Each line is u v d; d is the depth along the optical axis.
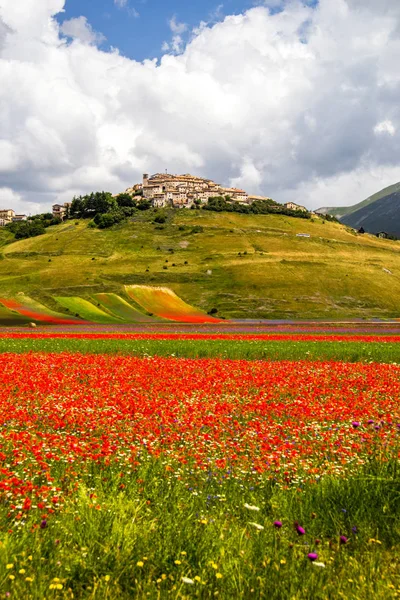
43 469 9.57
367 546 6.93
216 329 63.62
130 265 175.88
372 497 8.22
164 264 177.38
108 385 20.56
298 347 37.53
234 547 6.73
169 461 10.54
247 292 145.50
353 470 9.88
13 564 5.98
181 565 6.29
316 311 134.38
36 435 12.56
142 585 5.98
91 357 30.03
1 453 10.12
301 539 7.12
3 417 14.32
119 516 7.33
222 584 5.95
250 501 8.60
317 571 6.18
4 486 8.25
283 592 5.80
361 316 131.50
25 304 105.94
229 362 28.47
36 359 28.58
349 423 14.35
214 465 10.34
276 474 9.95
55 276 154.38
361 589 5.88
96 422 13.96
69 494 8.60
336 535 7.16
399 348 37.16
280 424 14.29
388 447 11.31
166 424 13.77
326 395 19.33
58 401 17.11
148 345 38.62
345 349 35.81
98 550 6.57
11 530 6.92
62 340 44.03
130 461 10.53
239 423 14.25
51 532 7.02
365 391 20.36
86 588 5.94
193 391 19.48
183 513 7.77
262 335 51.25
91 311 105.50
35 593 5.57
